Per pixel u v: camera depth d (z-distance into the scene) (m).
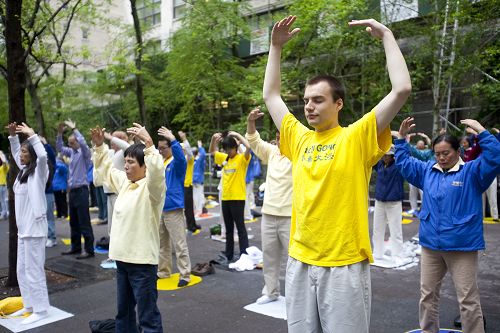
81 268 6.59
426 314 3.73
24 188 4.53
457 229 3.45
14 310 4.76
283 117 2.58
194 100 16.55
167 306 4.88
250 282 5.70
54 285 5.77
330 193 2.18
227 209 6.68
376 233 6.56
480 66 10.25
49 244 8.33
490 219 9.87
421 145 9.69
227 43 15.02
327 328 2.21
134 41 14.70
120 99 20.41
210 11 14.49
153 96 18.25
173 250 7.47
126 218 3.60
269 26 14.72
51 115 18.69
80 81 22.66
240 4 15.17
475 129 3.48
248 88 13.82
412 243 7.59
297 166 2.38
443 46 10.38
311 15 11.40
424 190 3.72
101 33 19.67
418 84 11.65
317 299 2.23
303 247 2.30
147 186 3.53
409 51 11.62
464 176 3.49
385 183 6.36
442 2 10.30
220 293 5.27
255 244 8.05
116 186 4.03
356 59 12.90
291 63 13.68
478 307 3.46
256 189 13.81
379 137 2.22
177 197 5.61
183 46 15.37
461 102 12.48
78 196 7.20
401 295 5.07
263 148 5.02
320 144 2.29
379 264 6.36
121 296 3.65
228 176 6.59
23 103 5.79
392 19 11.45
